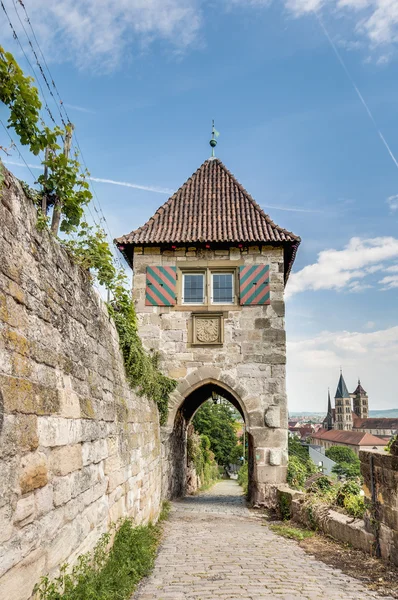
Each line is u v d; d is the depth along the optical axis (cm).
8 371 354
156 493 1084
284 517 1193
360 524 774
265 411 1474
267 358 1504
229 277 1572
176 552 750
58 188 546
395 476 623
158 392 1200
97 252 641
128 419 803
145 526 856
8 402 347
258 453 1448
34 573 371
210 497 1884
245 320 1529
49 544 407
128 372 863
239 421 6225
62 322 493
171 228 1606
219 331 1523
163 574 610
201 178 1834
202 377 1499
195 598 502
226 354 1512
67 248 548
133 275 1561
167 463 1451
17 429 359
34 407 396
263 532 989
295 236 1538
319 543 836
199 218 1648
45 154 529
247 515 1281
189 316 1538
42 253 448
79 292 566
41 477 400
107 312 733
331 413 17675
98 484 582
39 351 420
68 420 482
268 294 1531
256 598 501
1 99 445
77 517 490
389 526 645
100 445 604
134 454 831
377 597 509
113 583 508
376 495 686
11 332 365
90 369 591
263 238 1530
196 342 1519
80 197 567
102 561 555
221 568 645
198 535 920
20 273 391
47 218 458
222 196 1758
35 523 382
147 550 665
